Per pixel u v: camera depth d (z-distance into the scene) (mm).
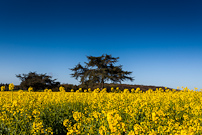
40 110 8867
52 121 7941
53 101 11062
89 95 13227
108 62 43469
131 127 6152
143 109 7988
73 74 43875
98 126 6309
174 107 9312
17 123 7012
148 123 6105
